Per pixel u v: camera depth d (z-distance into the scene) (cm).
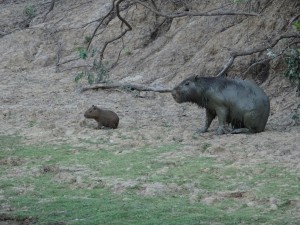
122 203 1623
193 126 2544
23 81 3678
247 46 3241
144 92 3203
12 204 1642
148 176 1856
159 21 3925
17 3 5144
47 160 2069
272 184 1739
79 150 2188
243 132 2364
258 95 2358
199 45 3538
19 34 4341
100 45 3966
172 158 2036
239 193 1664
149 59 3619
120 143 2250
